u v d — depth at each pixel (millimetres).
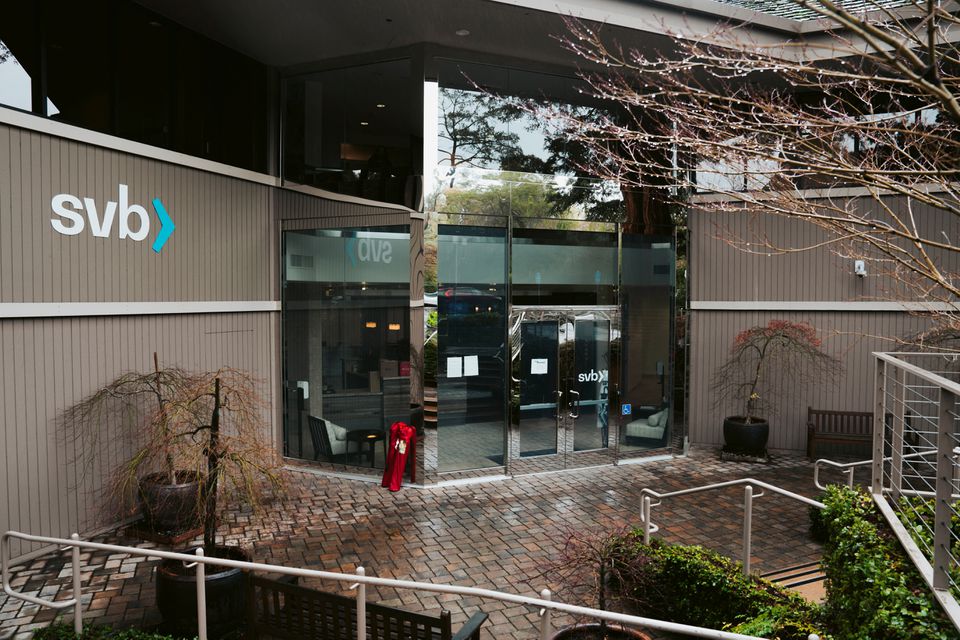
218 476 6859
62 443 8445
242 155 11508
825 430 13352
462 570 7848
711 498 10578
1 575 7469
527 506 10164
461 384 11547
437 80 10945
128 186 9273
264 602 5484
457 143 11156
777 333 12867
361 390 11703
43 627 6441
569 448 12344
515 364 11766
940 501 3818
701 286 14023
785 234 13484
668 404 13312
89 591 7328
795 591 6379
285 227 12227
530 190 11734
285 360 12414
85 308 8625
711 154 5387
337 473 11867
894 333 12922
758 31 9625
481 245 11609
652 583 6527
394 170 11180
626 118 12320
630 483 11438
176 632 6258
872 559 4527
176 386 9203
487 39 10586
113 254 9055
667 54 10547
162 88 9844
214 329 10906
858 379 13203
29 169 7965
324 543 8680
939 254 12234
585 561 6301
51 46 8234
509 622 6605
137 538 8820
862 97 5457
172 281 10031
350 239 11672
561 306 12195
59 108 8320
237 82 11359
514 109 11562
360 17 9844
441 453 11430
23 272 7910
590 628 5633
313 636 5293
